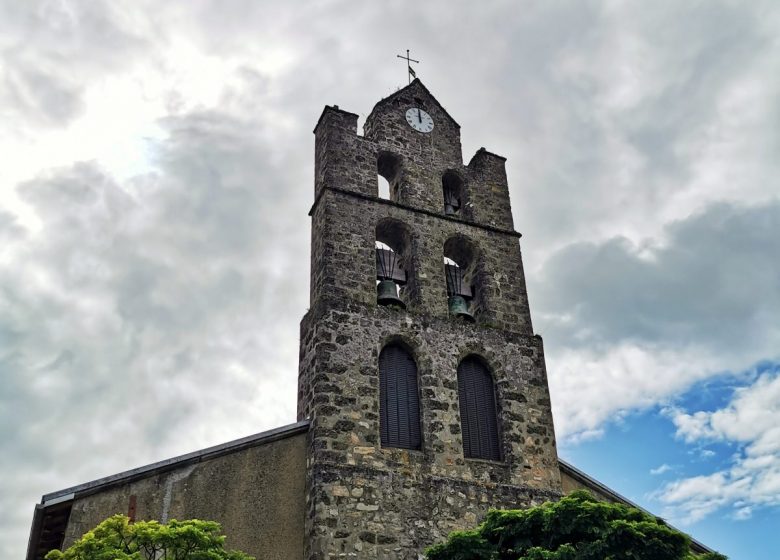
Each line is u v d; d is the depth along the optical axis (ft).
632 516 63.00
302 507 79.00
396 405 88.07
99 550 54.95
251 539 74.95
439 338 93.56
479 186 112.68
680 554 59.88
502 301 101.50
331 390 84.33
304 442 83.25
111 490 71.82
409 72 122.52
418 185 108.37
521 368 95.96
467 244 105.50
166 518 72.33
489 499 84.43
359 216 99.91
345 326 89.40
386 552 77.00
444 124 117.60
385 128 112.16
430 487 82.69
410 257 100.89
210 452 77.30
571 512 62.69
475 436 89.97
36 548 71.82
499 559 63.87
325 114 109.81
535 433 91.66
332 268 93.91
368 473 80.94
